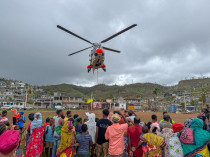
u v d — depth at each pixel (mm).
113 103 79938
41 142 5711
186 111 54125
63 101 72000
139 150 4660
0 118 6543
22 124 7465
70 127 4648
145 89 199375
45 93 132000
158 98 114688
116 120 4469
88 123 6090
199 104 78188
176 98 109500
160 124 4711
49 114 39031
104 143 4898
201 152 3688
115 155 4305
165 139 4168
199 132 3764
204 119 5723
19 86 119438
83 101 76062
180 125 4418
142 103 95812
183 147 3910
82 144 4684
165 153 4020
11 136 2475
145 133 4383
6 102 76688
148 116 35625
